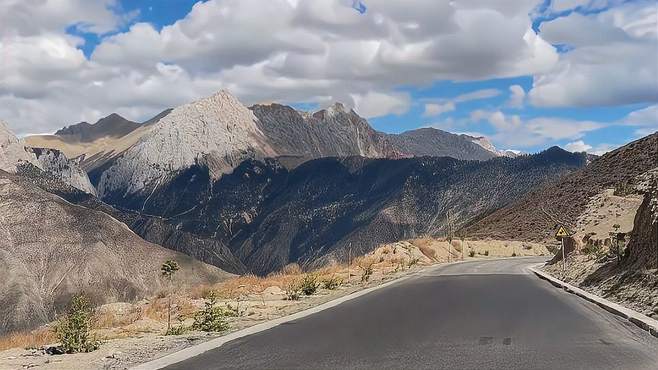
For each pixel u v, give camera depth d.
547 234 91.06
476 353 10.80
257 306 21.98
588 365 9.61
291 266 47.41
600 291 21.33
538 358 10.25
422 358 10.45
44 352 12.55
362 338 12.90
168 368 10.23
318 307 19.98
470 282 29.58
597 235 55.78
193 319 19.14
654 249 18.86
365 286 28.84
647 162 91.62
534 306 18.48
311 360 10.64
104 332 16.36
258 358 10.99
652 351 10.74
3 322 86.31
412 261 52.38
